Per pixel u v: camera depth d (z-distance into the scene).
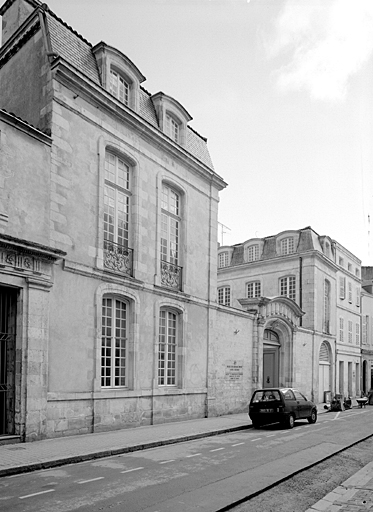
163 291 16.55
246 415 19.67
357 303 38.84
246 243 33.75
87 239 13.58
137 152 15.95
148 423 15.45
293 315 26.44
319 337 30.28
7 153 11.48
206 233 19.75
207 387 18.81
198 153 19.72
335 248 34.62
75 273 13.06
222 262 35.31
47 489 7.57
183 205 18.47
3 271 10.96
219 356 19.94
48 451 10.15
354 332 37.53
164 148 17.16
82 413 12.92
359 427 16.53
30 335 11.48
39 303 11.81
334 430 15.59
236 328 21.34
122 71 15.73
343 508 6.75
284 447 11.91
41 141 12.45
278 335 26.25
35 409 11.49
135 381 14.96
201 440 13.09
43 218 12.27
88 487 7.71
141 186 16.02
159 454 10.76
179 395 17.14
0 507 6.62
